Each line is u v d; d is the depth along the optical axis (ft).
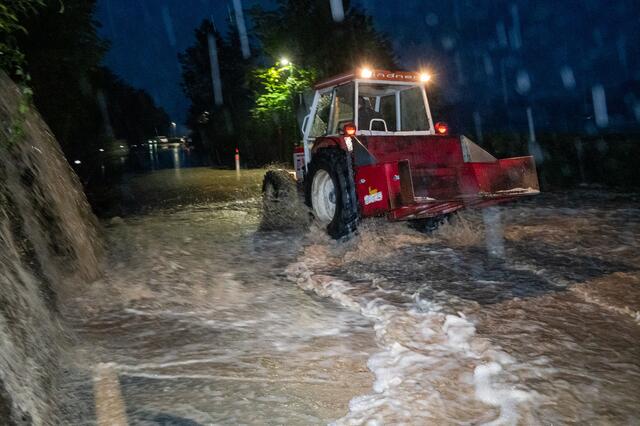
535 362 11.56
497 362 11.44
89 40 46.39
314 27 74.33
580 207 31.76
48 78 45.96
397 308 14.89
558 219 28.02
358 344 12.98
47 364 10.50
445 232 24.91
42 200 16.78
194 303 16.25
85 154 80.38
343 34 74.28
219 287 17.89
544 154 42.63
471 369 11.28
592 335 13.08
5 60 15.42
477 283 17.28
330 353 12.48
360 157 22.67
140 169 98.73
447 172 23.54
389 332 13.23
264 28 76.95
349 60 73.77
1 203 13.32
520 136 44.93
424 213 21.84
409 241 23.56
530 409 9.73
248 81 88.89
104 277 18.86
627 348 12.37
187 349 12.80
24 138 17.31
